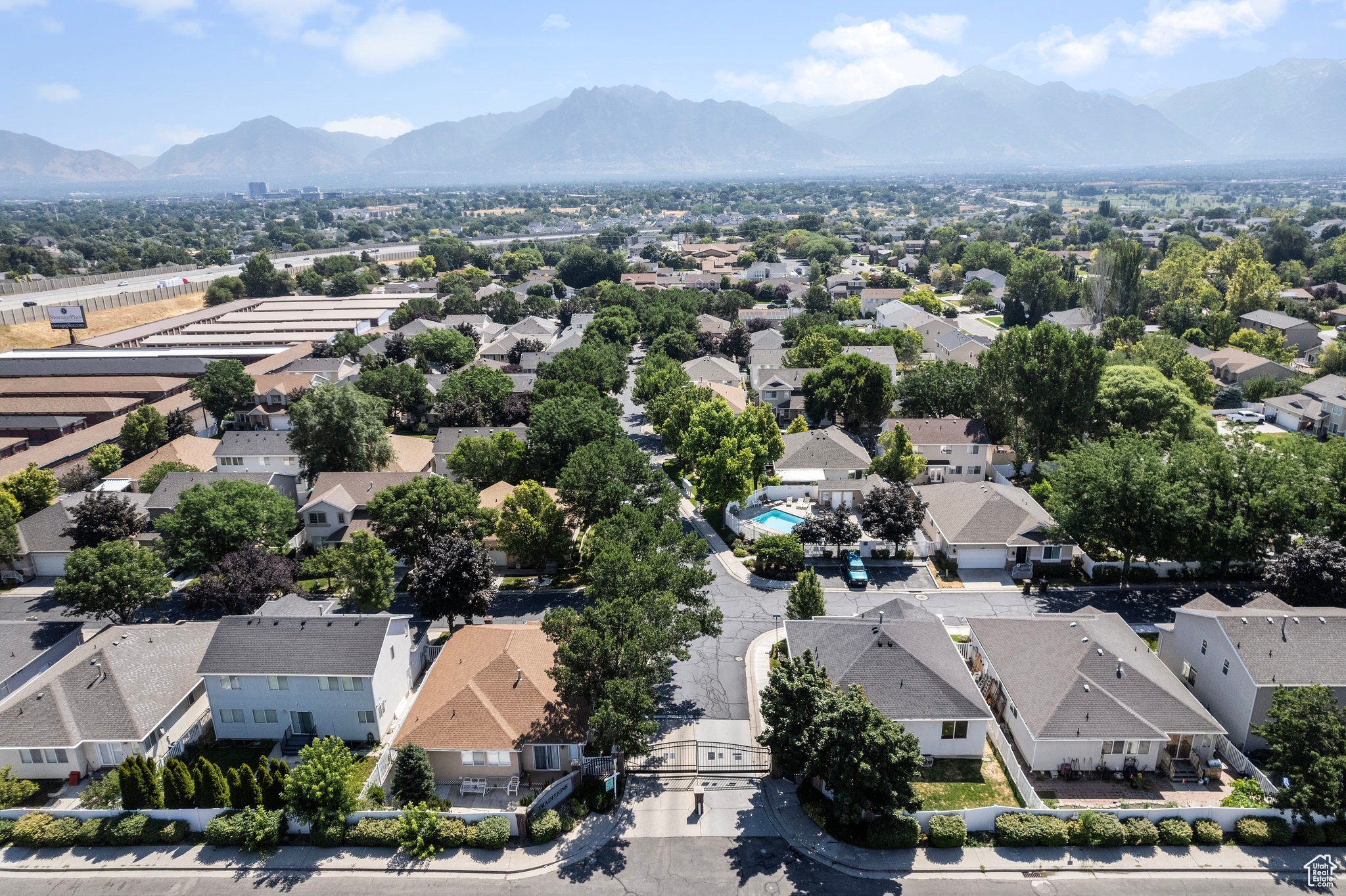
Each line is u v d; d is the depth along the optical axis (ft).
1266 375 364.79
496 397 319.88
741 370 414.00
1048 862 117.50
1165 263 552.41
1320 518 183.01
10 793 130.31
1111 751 132.16
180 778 126.72
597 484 211.00
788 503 255.91
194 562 199.00
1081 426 257.14
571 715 138.62
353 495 239.91
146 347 465.88
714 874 116.37
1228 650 142.92
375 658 144.87
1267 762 126.52
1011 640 155.53
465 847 122.93
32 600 208.54
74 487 263.70
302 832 126.31
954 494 229.04
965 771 135.33
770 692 129.90
